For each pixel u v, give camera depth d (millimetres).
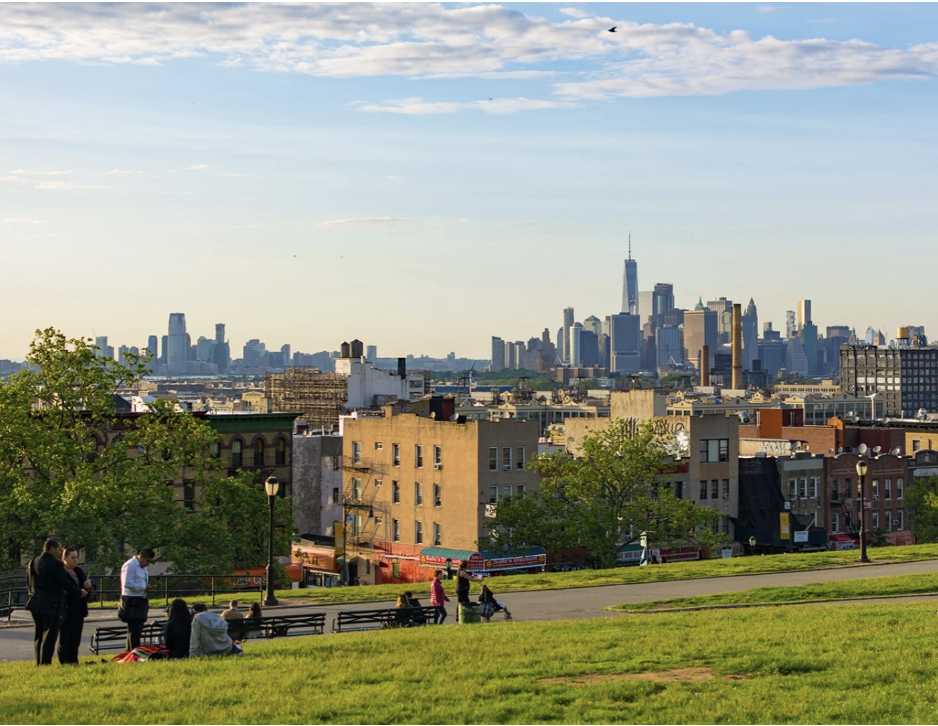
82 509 62625
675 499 84688
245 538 72562
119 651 34094
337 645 30312
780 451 128625
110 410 70000
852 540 112938
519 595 48188
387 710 22562
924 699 22875
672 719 21625
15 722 21875
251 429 100500
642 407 136500
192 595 67312
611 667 26438
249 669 26609
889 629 31438
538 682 25172
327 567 107500
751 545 106750
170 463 70375
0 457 65312
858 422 163750
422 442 102312
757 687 24078
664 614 39062
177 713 22453
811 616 35281
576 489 86875
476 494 96188
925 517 114688
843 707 22234
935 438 155125
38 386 71312
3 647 35469
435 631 34094
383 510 106750
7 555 64188
